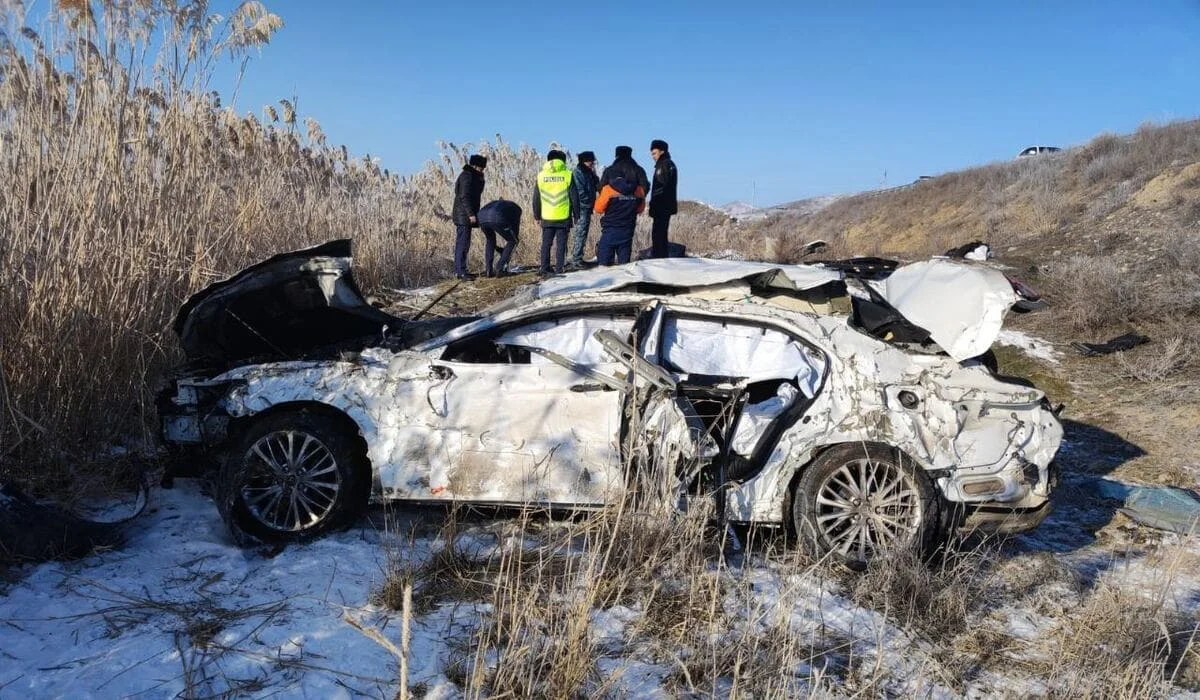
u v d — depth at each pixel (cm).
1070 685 354
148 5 609
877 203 3662
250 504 464
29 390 513
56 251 534
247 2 639
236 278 493
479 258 1482
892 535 456
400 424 468
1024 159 3030
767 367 480
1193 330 915
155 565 431
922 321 492
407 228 1315
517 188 1599
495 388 469
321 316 544
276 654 351
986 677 368
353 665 344
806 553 459
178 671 335
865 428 461
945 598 418
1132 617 393
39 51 568
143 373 566
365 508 492
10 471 495
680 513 438
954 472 457
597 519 426
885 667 367
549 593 381
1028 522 466
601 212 1139
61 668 333
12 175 551
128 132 627
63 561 429
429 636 369
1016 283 494
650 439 445
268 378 472
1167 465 648
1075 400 805
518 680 325
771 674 346
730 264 535
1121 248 1324
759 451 465
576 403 464
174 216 651
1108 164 2070
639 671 350
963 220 2608
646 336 477
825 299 506
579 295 496
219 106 720
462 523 481
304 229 991
